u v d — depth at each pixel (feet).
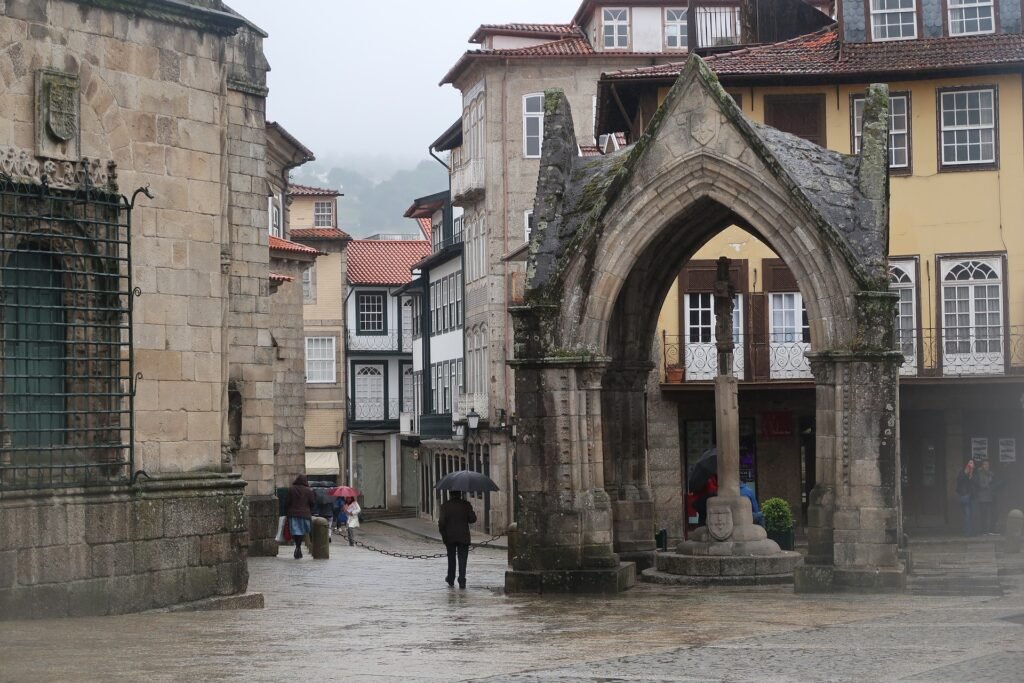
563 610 73.67
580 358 85.56
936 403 153.69
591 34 222.28
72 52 73.51
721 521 89.86
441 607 77.25
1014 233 152.25
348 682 44.62
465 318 245.04
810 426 160.15
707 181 84.64
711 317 158.20
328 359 319.06
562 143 91.04
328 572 111.96
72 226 73.26
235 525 80.07
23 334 71.41
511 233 219.20
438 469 272.31
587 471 86.07
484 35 225.97
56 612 70.44
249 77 130.52
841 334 81.51
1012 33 153.48
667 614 69.15
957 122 153.38
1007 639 54.13
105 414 74.28
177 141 78.48
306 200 328.90
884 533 80.43
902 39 154.81
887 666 47.29
